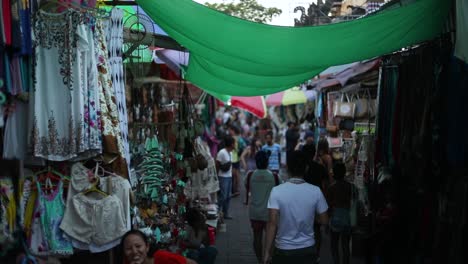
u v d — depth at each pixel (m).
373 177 8.48
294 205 5.88
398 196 7.34
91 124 5.19
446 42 6.21
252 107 19.02
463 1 5.29
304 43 6.44
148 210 7.65
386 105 8.12
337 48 6.52
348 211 8.51
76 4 5.25
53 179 5.31
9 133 5.03
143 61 8.70
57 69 5.17
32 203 5.25
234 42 6.54
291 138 20.22
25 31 4.86
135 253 4.55
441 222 6.21
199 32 6.53
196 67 9.12
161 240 7.70
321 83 15.12
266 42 6.46
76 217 5.29
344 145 12.10
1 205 4.41
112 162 5.52
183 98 10.10
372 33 6.33
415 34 6.52
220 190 13.63
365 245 7.93
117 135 5.48
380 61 8.60
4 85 4.67
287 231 5.89
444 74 6.24
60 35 5.17
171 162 9.25
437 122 6.32
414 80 7.20
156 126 8.97
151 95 10.28
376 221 7.73
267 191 8.90
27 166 5.29
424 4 6.06
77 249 5.36
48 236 5.22
